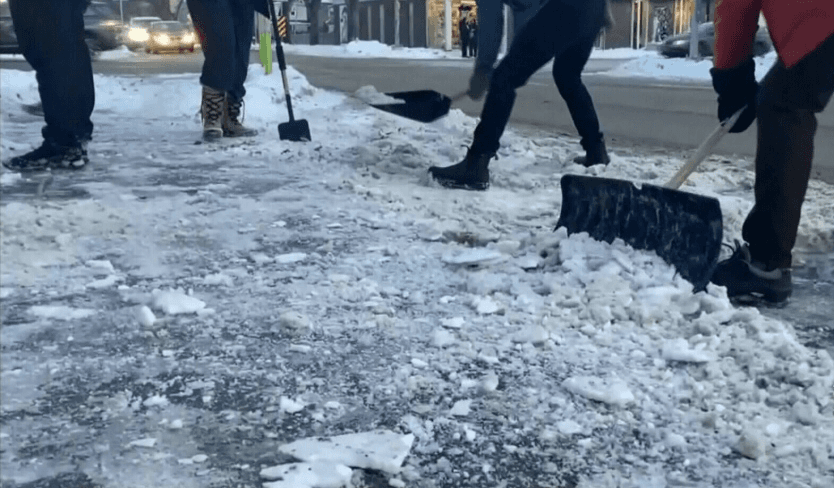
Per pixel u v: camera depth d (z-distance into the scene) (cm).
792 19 299
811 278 348
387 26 6175
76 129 579
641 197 345
